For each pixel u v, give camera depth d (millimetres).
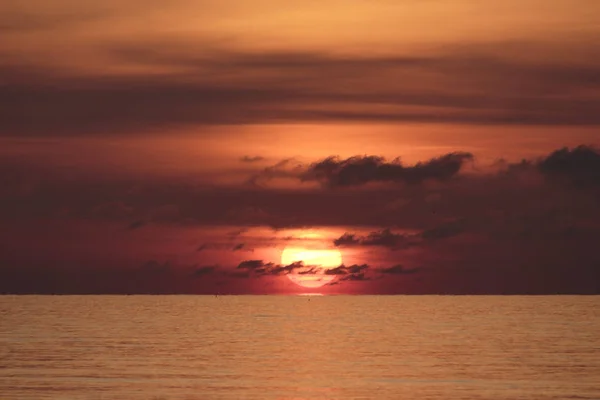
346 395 89500
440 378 103062
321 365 118750
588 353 137375
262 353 138500
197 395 89062
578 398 87125
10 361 122000
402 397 88125
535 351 142000
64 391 90875
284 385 96750
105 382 98188
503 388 94125
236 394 89938
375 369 113562
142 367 114688
